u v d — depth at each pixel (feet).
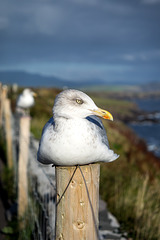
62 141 6.13
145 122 158.51
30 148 19.22
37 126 30.07
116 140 28.71
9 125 23.38
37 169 17.62
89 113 6.91
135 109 188.55
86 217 5.94
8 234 15.07
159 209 16.52
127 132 43.06
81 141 6.11
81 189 5.88
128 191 18.26
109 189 18.66
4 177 21.53
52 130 6.44
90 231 5.99
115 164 18.85
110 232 14.56
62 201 6.00
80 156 6.19
